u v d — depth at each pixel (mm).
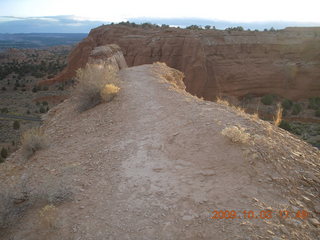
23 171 6422
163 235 3877
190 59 56375
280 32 67750
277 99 55469
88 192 5105
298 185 4828
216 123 7266
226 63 58375
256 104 53812
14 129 37312
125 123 8703
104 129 8477
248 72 57938
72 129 9008
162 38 60312
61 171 6027
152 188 5035
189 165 5621
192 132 7047
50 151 7395
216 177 5066
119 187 5184
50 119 11805
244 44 60500
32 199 4918
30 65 98375
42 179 5805
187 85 55125
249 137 6090
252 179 4867
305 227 3900
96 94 11344
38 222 4332
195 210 4305
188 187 4906
